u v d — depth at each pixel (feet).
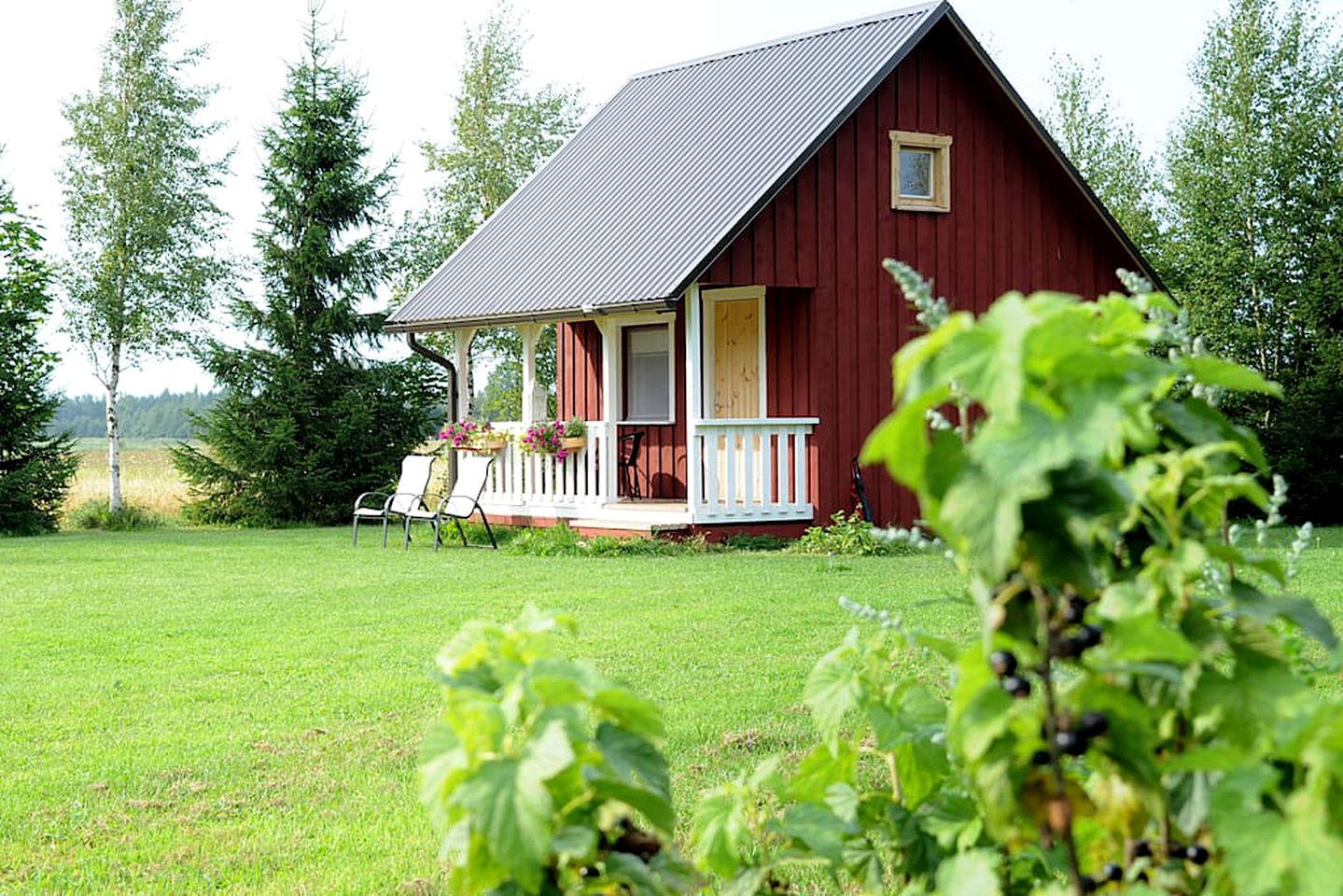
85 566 52.70
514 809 6.08
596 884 6.64
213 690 26.91
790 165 53.67
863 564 47.32
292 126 91.25
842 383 57.06
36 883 15.78
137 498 104.73
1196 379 7.00
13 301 79.82
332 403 87.92
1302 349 78.18
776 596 38.29
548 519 61.52
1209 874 6.63
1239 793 5.73
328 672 28.58
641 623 33.99
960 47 58.65
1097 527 5.73
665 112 69.00
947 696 21.68
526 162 120.67
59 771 20.92
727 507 55.06
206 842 17.33
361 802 19.06
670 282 52.16
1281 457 72.64
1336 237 79.00
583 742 6.48
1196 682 6.16
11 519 76.89
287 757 21.58
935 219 59.16
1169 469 6.43
